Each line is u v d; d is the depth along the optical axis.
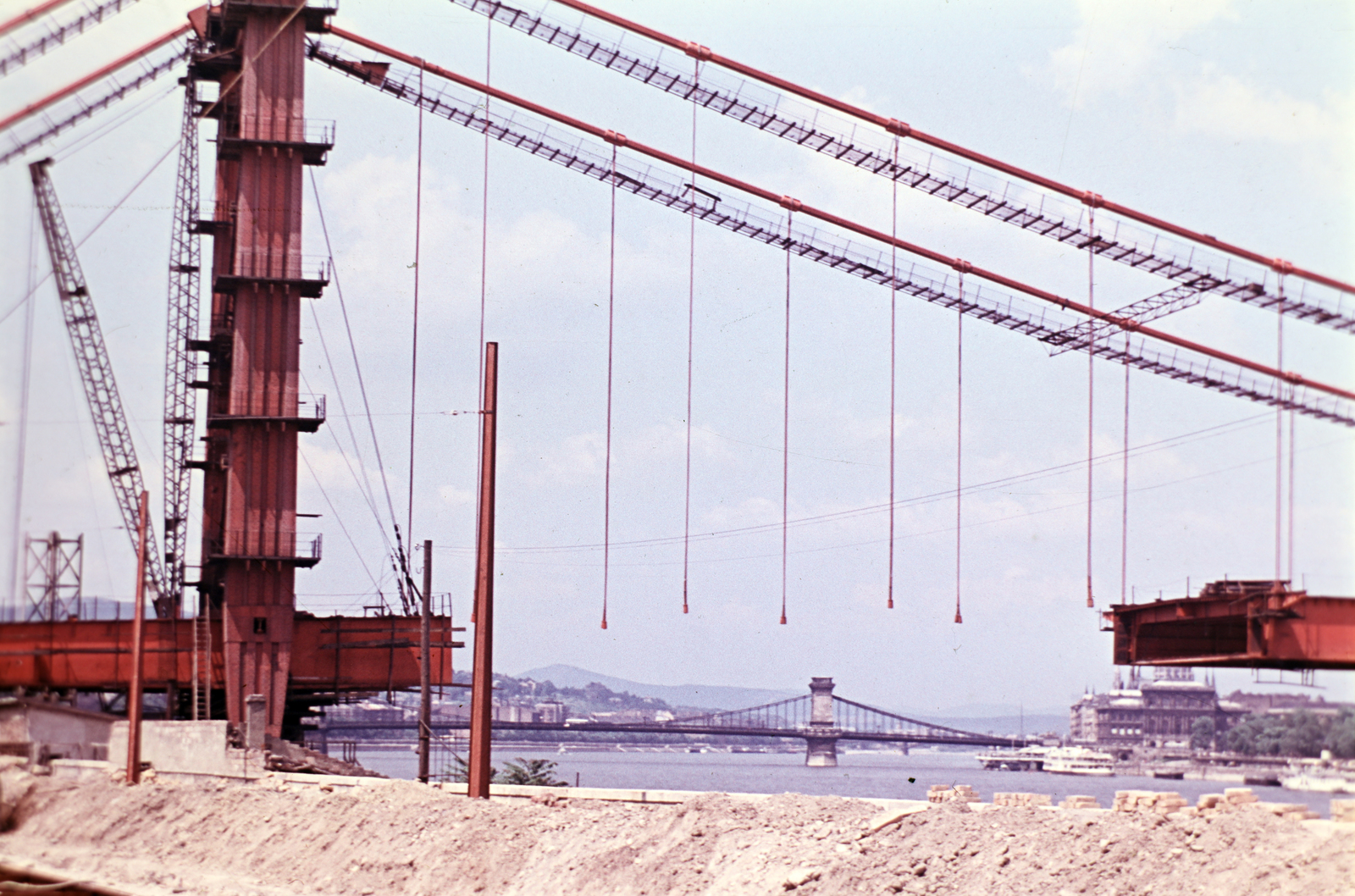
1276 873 28.39
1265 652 54.25
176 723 67.44
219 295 88.94
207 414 90.94
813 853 35.88
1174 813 33.00
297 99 79.81
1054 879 31.28
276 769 65.00
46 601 79.19
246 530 77.38
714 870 36.94
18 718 72.56
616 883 38.03
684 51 87.44
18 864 50.91
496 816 45.06
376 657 81.94
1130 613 60.53
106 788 60.81
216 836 53.19
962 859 33.47
